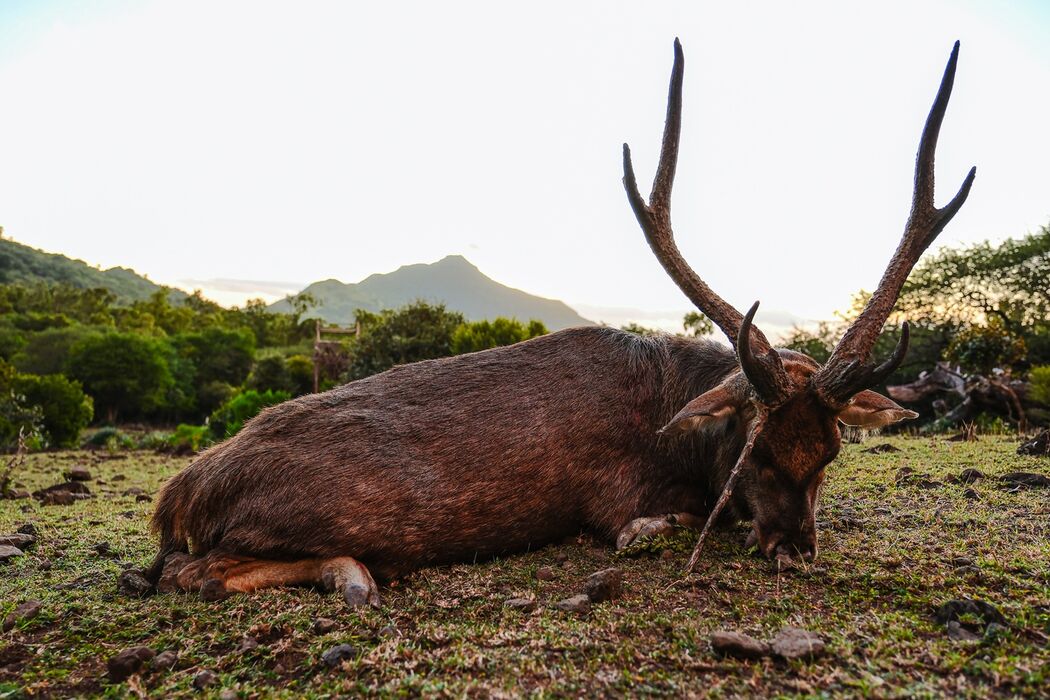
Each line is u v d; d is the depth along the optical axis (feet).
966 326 68.28
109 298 373.20
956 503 16.29
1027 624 9.39
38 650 10.35
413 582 12.79
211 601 11.77
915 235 13.29
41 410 59.11
